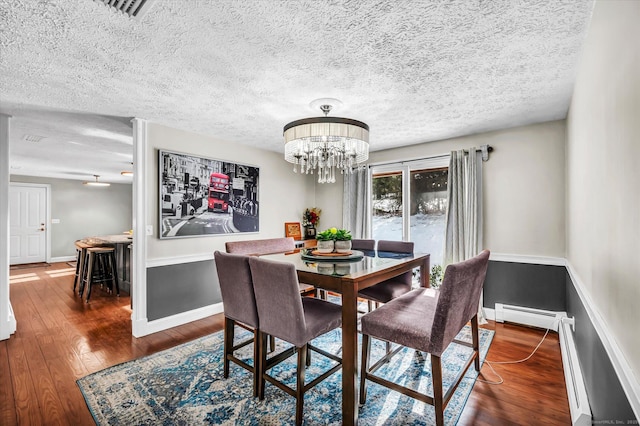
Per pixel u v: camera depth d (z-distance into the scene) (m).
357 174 4.45
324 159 2.59
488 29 1.53
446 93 2.34
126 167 5.88
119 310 3.72
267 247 3.14
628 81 0.91
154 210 3.07
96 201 8.17
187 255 3.33
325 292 3.05
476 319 2.12
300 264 2.15
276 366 2.31
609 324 1.17
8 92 2.30
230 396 1.91
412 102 2.51
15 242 7.04
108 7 1.35
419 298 2.09
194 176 3.39
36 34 1.55
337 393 1.95
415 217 4.05
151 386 2.02
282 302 1.69
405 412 1.75
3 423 1.65
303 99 2.44
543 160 3.05
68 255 7.73
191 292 3.37
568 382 1.90
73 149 4.30
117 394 1.92
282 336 1.72
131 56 1.79
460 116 2.87
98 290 4.72
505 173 3.27
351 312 1.67
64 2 1.31
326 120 2.14
